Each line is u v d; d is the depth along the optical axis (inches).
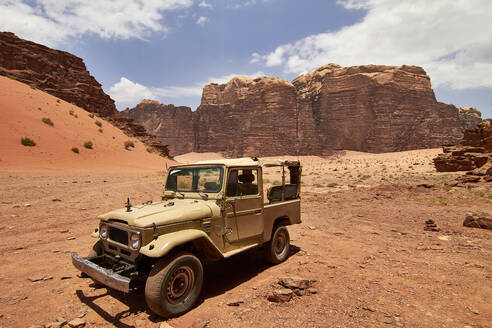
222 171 192.9
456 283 191.9
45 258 242.4
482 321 142.2
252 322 141.9
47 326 138.6
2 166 1123.9
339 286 188.1
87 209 455.2
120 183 878.4
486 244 286.4
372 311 152.6
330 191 852.6
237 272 219.0
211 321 143.9
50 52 4350.4
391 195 717.9
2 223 345.7
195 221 171.8
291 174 277.4
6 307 159.6
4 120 1614.2
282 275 210.4
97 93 4311.0
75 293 179.5
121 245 163.2
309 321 142.3
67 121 2159.2
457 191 714.2
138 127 4439.0
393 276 206.4
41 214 401.4
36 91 2479.1
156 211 168.2
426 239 313.1
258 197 216.8
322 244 298.8
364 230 362.6
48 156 1476.4
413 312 151.8
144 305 165.0
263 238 220.2
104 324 143.6
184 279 157.8
